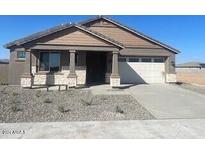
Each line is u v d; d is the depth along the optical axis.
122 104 12.89
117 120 9.73
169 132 8.07
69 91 16.81
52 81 20.27
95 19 23.11
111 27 23.28
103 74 23.00
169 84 22.84
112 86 18.81
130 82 23.44
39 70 20.27
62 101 13.43
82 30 18.77
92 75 22.94
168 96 15.38
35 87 18.78
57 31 18.48
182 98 14.78
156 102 13.47
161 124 9.08
